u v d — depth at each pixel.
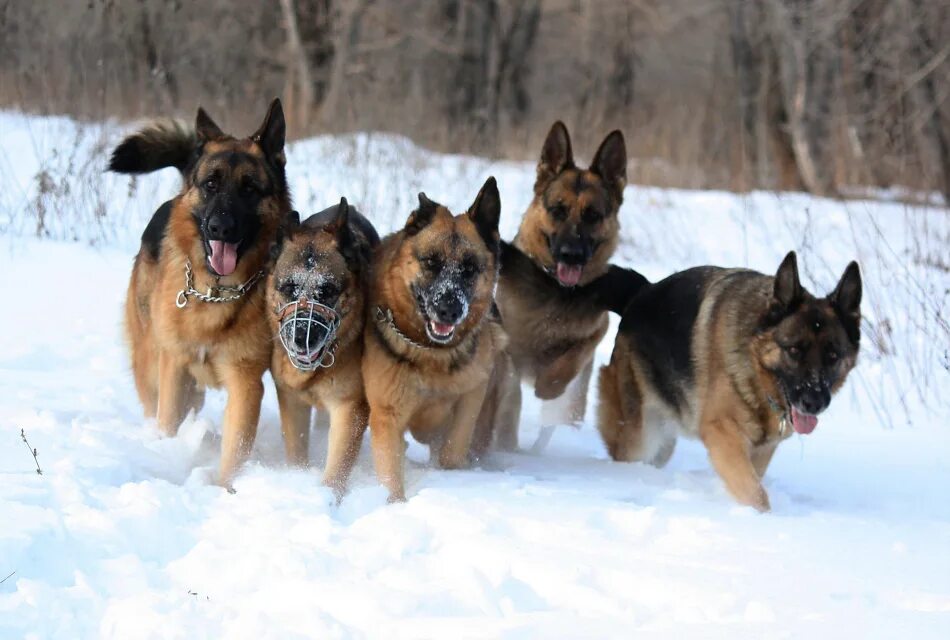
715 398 9.23
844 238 20.66
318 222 9.66
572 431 11.88
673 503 8.62
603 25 43.84
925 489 9.89
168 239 9.38
